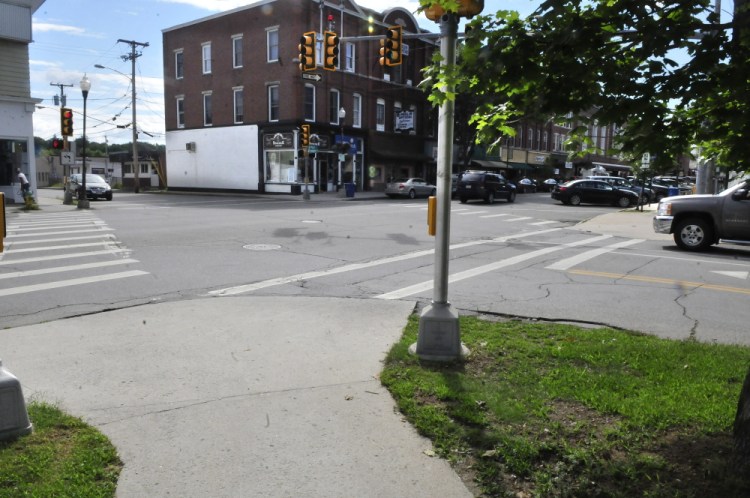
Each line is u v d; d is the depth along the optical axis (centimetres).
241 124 4044
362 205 2744
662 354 526
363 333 617
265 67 3838
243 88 3997
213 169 4291
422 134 4694
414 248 1298
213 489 315
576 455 340
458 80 361
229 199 3319
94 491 303
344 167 4072
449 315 516
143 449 357
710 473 316
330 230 1608
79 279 905
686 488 306
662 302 794
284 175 3838
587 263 1125
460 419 394
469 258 1185
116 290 832
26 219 1870
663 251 1310
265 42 3819
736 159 368
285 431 383
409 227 1719
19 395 359
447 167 508
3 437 352
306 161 3198
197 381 473
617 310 748
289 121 3719
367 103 4169
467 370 490
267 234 1488
